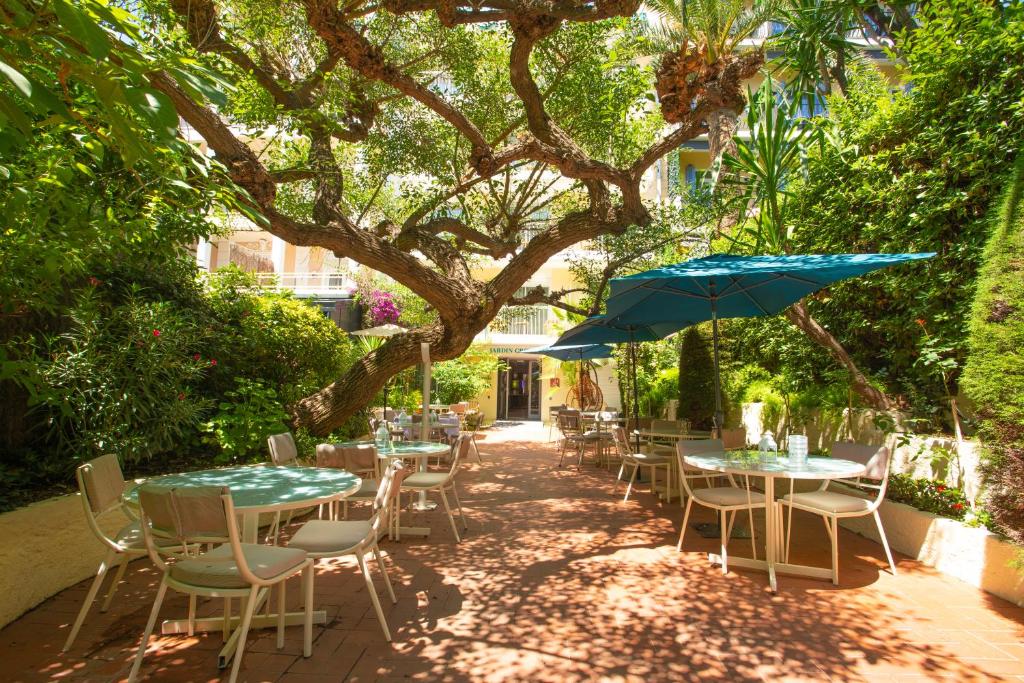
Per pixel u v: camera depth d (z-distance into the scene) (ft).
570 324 60.44
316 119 21.76
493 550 16.89
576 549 17.02
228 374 23.48
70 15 4.37
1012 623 11.78
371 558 16.03
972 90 17.25
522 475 31.19
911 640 11.00
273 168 23.26
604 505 23.36
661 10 33.06
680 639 11.04
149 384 16.94
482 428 63.16
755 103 21.44
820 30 29.71
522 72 21.18
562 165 23.22
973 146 16.57
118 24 5.51
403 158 30.01
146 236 13.30
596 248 35.70
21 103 7.61
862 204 21.24
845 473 13.65
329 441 25.44
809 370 27.09
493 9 20.42
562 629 11.48
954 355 17.87
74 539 13.33
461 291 25.12
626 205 25.75
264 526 19.42
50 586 12.55
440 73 30.86
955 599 13.07
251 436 20.22
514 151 22.70
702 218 30.27
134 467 18.44
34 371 13.29
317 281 64.90
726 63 25.13
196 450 21.38
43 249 10.19
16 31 5.04
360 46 18.81
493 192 33.09
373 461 15.66
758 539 18.11
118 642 10.64
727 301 22.63
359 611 12.32
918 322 18.40
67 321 17.29
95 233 10.66
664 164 61.16
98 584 10.69
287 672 9.68
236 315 25.45
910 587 13.83
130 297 17.92
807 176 21.45
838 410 22.94
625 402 49.85
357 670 9.77
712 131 32.07
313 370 28.89
